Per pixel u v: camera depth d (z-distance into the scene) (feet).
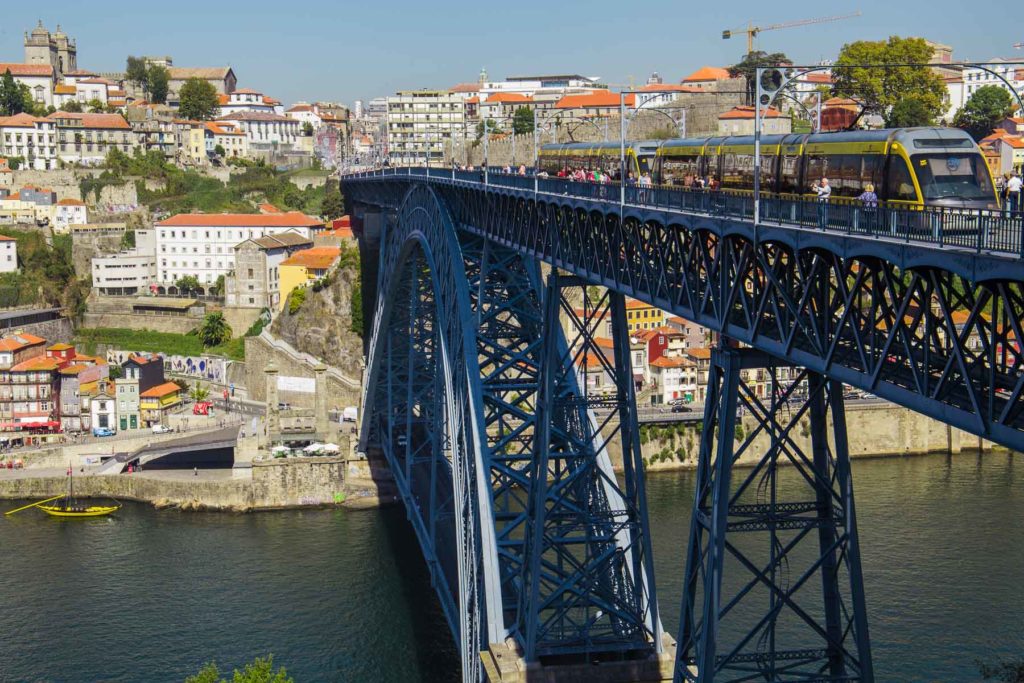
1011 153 446.60
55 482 467.93
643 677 213.05
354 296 556.10
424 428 438.81
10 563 380.78
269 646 304.50
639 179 213.46
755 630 153.58
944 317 111.75
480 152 629.51
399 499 447.83
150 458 488.02
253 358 590.55
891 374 122.93
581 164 265.34
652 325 563.07
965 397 113.60
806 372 152.35
